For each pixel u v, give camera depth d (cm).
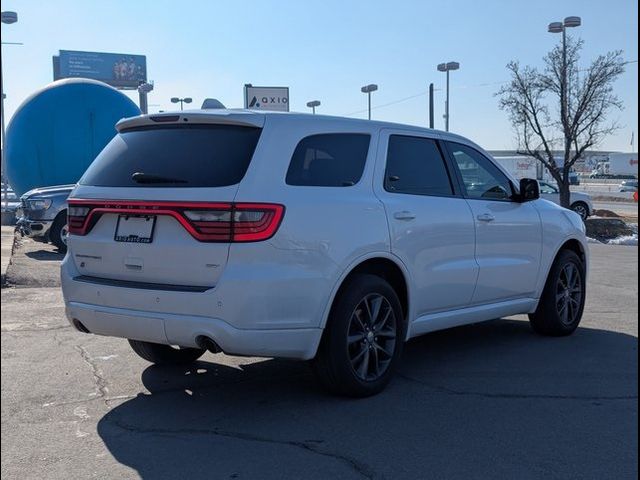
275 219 459
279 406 507
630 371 593
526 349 669
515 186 682
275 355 468
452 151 626
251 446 434
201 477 392
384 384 533
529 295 686
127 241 489
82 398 530
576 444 435
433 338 718
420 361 627
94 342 707
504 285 647
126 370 604
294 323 469
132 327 480
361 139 546
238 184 460
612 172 8981
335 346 496
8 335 741
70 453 428
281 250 461
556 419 478
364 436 448
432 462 409
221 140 488
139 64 8875
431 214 570
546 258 696
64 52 8544
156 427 469
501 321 805
